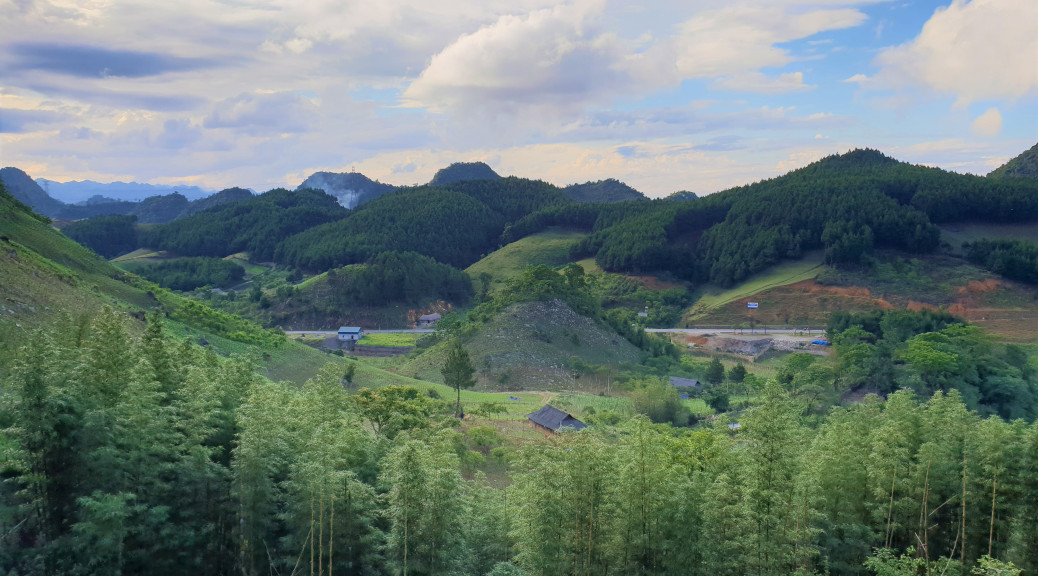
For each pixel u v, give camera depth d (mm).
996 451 51438
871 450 54406
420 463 45031
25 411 39500
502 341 178750
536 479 46375
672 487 45375
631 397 138875
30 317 74125
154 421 42719
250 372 59781
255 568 44719
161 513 41281
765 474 44062
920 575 47219
